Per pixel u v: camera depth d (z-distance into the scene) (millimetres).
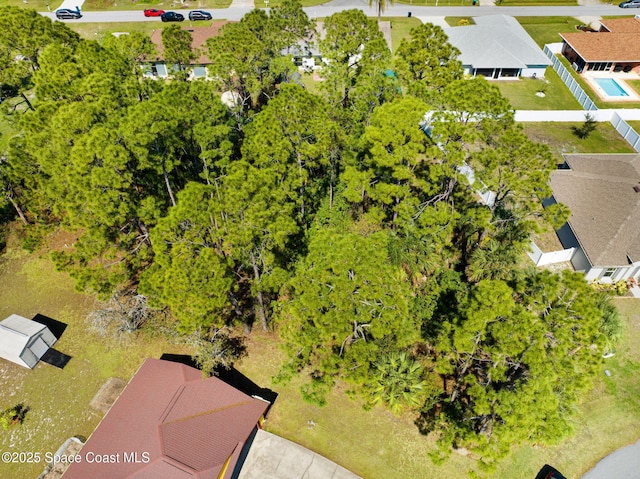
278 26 49688
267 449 28016
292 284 25172
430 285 33688
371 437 28531
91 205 27469
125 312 34000
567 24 80438
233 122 42594
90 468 25016
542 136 54094
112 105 32219
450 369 27516
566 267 38188
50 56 37875
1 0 88812
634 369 31578
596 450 28000
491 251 34656
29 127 31719
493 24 72938
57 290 37562
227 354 31375
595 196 39719
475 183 31969
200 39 67062
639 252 34906
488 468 21766
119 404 28328
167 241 25422
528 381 21734
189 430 26281
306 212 39812
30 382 31719
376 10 85125
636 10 84938
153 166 30859
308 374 31688
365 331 29172
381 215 34625
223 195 25922
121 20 82375
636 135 51969
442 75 38781
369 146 35875
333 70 43375
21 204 42062
